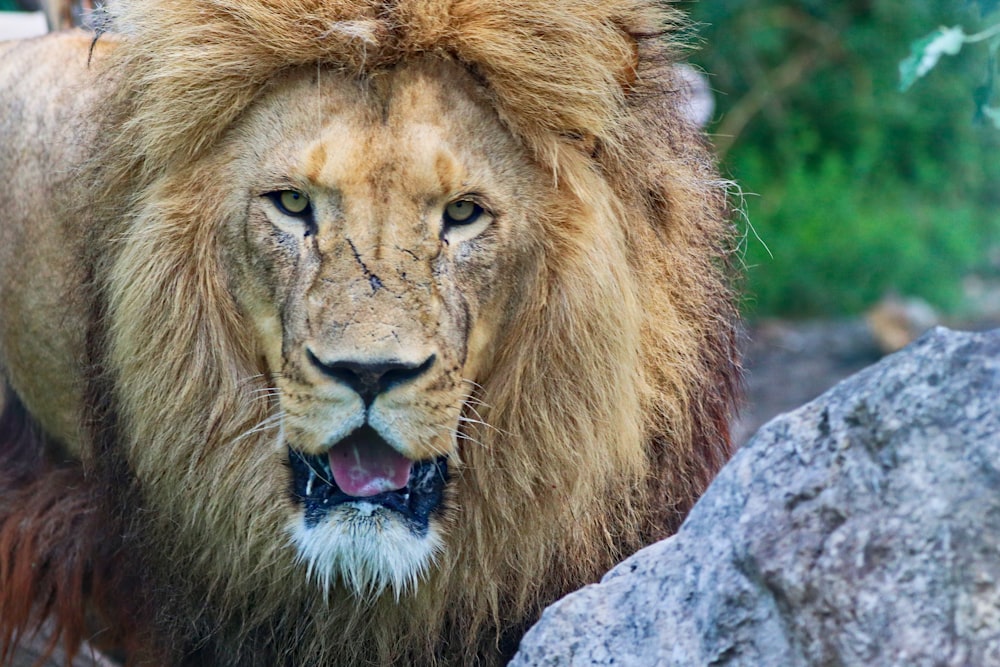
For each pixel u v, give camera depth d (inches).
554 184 217.2
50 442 295.6
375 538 205.3
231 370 219.3
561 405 222.5
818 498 152.1
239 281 215.9
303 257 206.5
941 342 150.1
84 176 239.5
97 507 252.5
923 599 142.7
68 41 301.6
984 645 138.4
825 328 740.7
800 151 845.2
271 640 234.2
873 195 853.2
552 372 221.5
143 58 223.3
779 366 671.1
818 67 883.4
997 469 141.0
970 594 140.0
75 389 267.0
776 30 868.0
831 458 153.1
